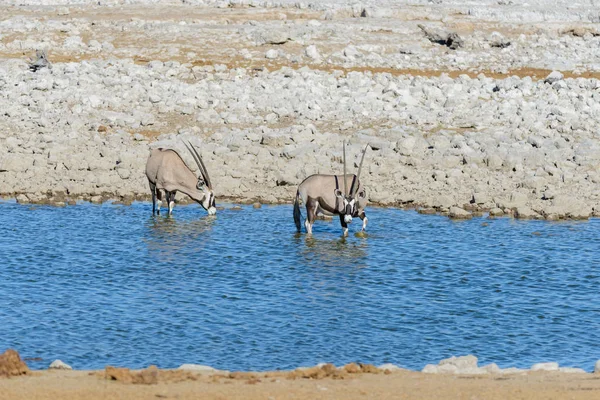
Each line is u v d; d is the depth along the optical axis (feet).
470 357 122.21
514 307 169.78
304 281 185.98
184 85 383.65
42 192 275.59
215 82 391.04
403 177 286.87
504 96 373.40
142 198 273.75
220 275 190.08
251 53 442.91
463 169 291.99
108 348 144.87
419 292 179.01
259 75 404.16
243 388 101.09
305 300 172.55
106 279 186.29
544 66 437.58
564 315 165.48
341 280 186.60
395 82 393.09
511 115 346.74
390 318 162.30
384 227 236.84
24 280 184.85
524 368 137.28
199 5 560.20
